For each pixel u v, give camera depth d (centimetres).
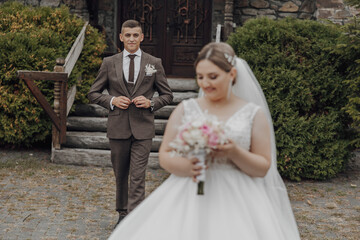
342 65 644
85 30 809
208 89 231
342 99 637
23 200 514
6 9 794
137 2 1046
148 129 426
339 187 609
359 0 644
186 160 229
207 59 226
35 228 433
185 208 238
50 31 751
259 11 993
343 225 463
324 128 621
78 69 788
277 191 278
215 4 1013
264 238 232
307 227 456
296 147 609
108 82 441
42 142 791
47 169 645
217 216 231
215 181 240
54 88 682
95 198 530
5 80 700
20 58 693
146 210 250
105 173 639
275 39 645
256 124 238
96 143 698
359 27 629
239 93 270
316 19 952
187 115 245
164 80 445
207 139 215
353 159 759
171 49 1051
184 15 1041
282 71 618
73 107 769
